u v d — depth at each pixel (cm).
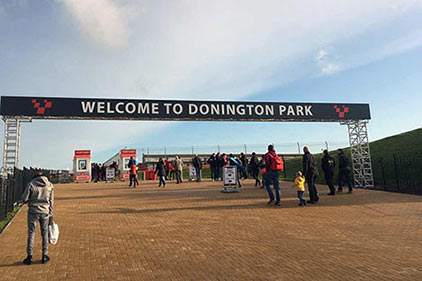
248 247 566
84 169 2936
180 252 540
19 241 639
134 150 3011
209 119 1620
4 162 1341
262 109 1681
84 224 782
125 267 468
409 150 1962
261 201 1117
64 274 442
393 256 501
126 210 976
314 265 462
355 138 1769
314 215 868
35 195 501
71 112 1442
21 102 1378
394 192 1375
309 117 1712
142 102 1546
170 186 1830
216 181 2119
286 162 2945
